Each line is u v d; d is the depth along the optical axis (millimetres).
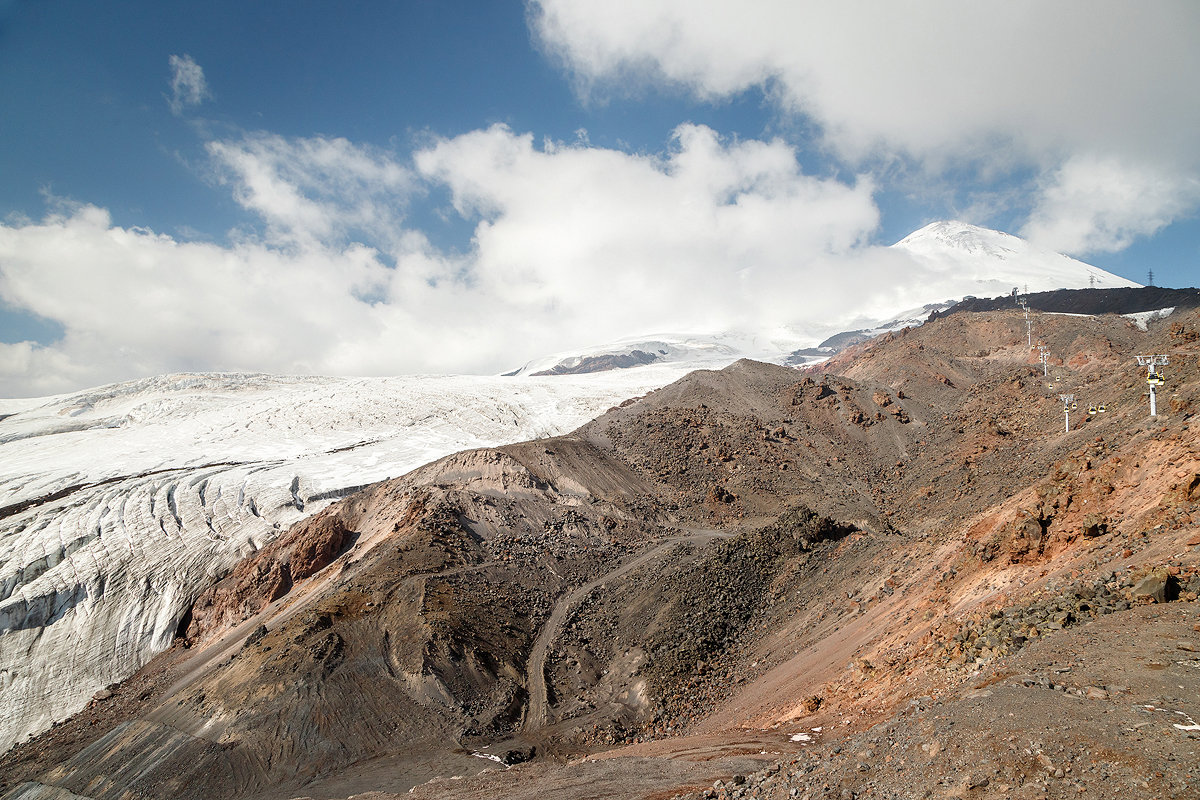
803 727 31906
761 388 141125
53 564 98938
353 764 47656
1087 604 23703
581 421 186250
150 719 56406
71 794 49250
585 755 45781
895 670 31156
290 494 124188
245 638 78500
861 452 117188
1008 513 40750
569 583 76750
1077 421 84250
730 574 65375
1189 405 47344
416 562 73938
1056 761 14469
